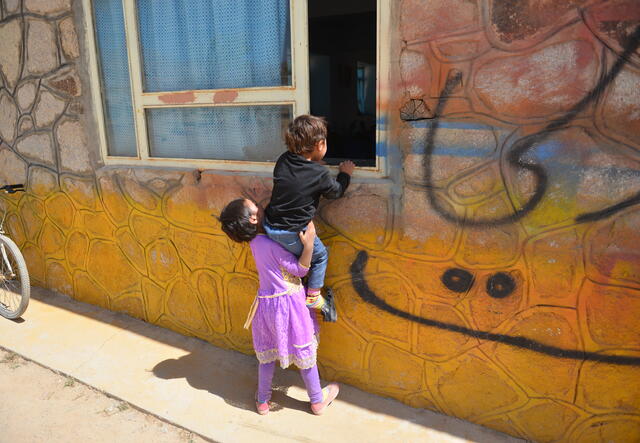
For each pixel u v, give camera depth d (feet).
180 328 12.01
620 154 6.46
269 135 9.68
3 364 11.18
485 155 7.32
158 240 11.60
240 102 9.65
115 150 12.03
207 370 10.64
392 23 7.65
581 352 7.29
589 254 6.91
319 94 24.73
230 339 11.19
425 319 8.48
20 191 14.25
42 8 12.00
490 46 6.97
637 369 6.97
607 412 7.31
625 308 6.84
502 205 7.35
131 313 12.92
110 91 11.63
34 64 12.64
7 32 12.91
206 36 9.87
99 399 9.89
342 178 8.30
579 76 6.49
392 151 8.10
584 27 6.34
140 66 10.77
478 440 8.22
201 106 10.19
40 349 11.61
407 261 8.38
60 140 12.73
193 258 11.10
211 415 9.23
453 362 8.43
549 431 7.85
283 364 8.48
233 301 10.78
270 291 8.45
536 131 6.89
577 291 7.10
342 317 9.38
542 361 7.61
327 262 8.75
